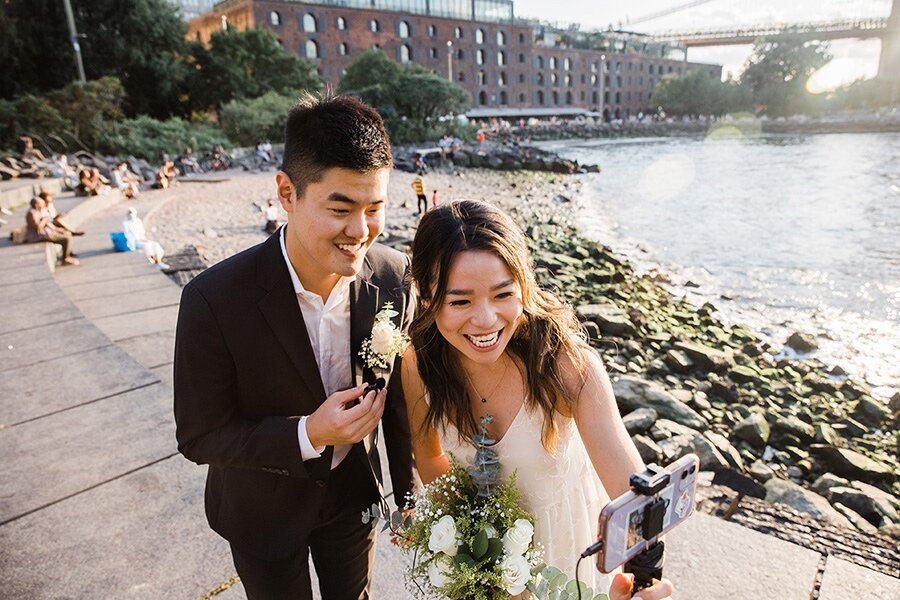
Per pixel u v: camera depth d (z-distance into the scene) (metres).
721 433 5.71
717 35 106.31
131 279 8.52
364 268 1.59
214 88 41.22
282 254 1.42
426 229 1.36
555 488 1.49
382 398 1.42
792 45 84.56
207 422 1.43
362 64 48.50
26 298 6.96
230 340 1.38
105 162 27.06
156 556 2.64
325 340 1.51
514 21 78.94
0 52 31.69
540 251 13.52
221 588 2.46
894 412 6.35
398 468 1.79
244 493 1.58
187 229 15.27
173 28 38.88
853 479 5.03
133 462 3.38
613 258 13.37
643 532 0.97
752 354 8.16
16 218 13.40
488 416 1.44
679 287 11.69
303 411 1.50
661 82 95.25
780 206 19.81
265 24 55.88
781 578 2.38
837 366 7.67
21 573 2.54
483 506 1.40
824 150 42.59
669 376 7.24
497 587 1.33
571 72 87.62
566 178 32.06
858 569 2.41
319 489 1.56
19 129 27.55
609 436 1.37
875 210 18.05
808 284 11.40
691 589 2.33
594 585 1.61
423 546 1.41
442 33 68.69
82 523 2.86
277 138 38.91
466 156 38.03
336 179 1.22
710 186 25.72
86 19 35.12
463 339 1.35
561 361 1.40
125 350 5.48
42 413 4.00
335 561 1.78
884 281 11.27
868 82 82.31
